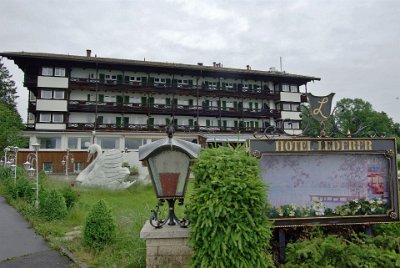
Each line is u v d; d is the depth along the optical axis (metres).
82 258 6.08
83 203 11.95
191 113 44.44
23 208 11.40
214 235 4.13
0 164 26.23
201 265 4.12
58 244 7.02
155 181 5.30
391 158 5.62
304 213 5.39
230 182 4.25
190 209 4.40
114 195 16.09
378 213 5.54
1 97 59.25
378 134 6.00
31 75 40.12
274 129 6.07
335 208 5.48
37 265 5.94
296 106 49.62
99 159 19.23
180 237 4.92
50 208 9.76
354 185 5.57
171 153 5.36
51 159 36.12
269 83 50.03
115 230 6.87
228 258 4.09
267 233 4.31
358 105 66.38
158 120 44.03
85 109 40.66
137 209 10.38
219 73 46.38
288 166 5.46
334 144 5.52
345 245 4.80
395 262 4.59
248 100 48.75
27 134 37.62
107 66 42.19
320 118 5.88
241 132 45.22
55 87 39.53
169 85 44.59
